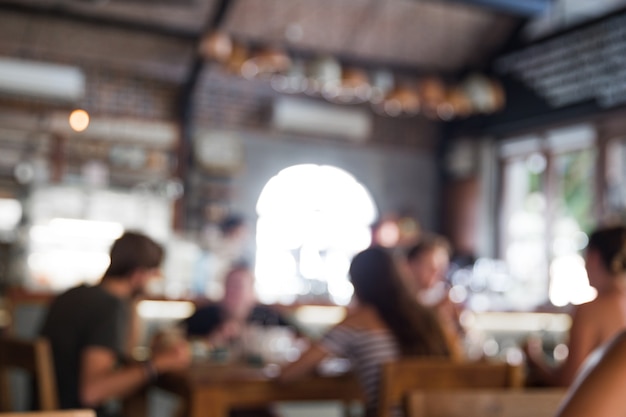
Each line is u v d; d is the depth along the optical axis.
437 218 10.18
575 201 8.78
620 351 0.97
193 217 8.98
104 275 2.96
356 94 8.27
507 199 9.66
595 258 3.01
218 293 7.95
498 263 9.29
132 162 8.58
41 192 7.71
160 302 5.24
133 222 8.12
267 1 8.37
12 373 4.38
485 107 8.28
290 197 9.70
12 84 7.79
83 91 8.51
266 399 2.96
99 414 2.87
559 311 6.41
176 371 3.07
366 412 2.96
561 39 8.66
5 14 7.92
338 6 8.62
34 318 4.89
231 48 7.28
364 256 3.08
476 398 1.61
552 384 3.04
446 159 10.07
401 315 3.00
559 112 8.66
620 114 8.13
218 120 9.16
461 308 5.80
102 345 2.73
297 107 9.20
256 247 9.27
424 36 9.17
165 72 8.84
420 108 9.82
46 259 7.66
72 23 8.15
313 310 5.70
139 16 8.26
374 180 9.95
